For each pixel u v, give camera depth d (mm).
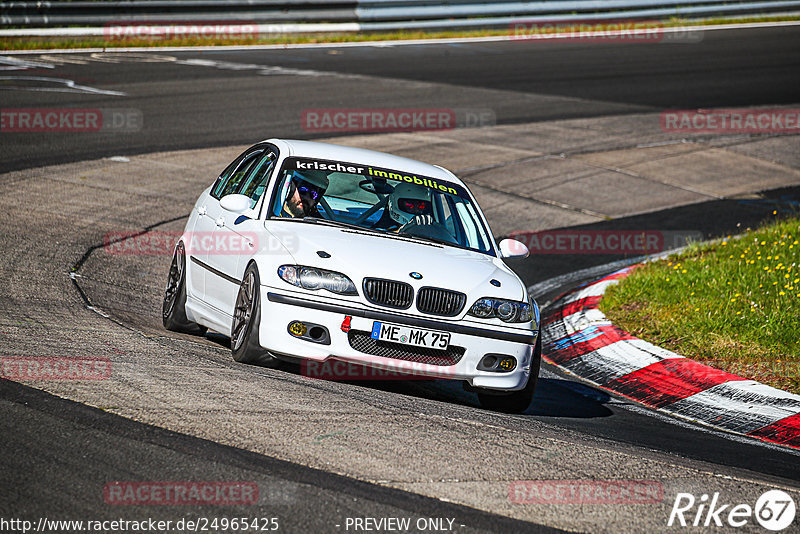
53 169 48375
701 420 25844
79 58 81250
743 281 36406
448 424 20500
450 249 25625
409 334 22688
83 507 14188
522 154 62875
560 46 104688
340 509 15008
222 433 17812
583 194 55875
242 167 29406
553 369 30531
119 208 43312
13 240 35438
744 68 95812
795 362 29562
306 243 23703
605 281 39781
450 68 88562
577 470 18453
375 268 23062
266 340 22797
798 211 54375
